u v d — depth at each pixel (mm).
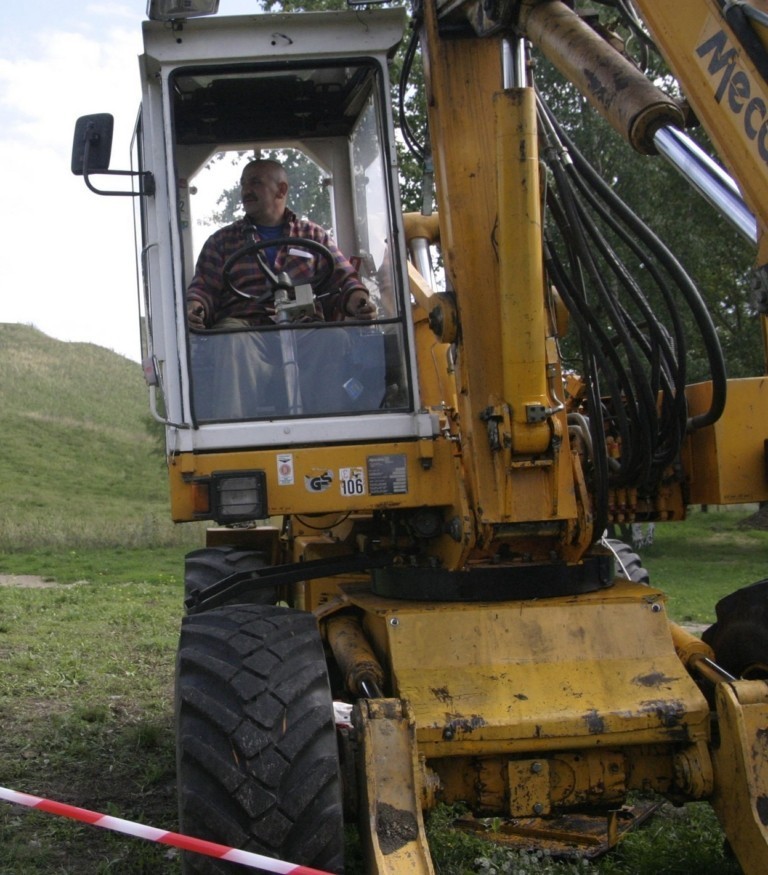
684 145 3414
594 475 4445
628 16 4109
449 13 4406
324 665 3947
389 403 4551
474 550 4480
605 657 4227
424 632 4234
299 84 4961
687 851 4703
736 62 3125
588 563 4559
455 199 4418
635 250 4535
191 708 3781
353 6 4617
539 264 4164
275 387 4551
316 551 5527
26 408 51438
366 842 3754
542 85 14609
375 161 4871
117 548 22578
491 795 4066
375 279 4953
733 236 20797
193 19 4535
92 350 66438
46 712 7473
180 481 4371
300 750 3688
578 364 8297
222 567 6227
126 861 4859
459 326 4367
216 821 3635
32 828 5277
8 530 24250
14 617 11953
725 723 3992
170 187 4496
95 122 4516
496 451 4262
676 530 28172
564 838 4875
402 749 3777
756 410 4559
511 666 4156
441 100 4457
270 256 5016
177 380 4430
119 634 10922
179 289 4449
